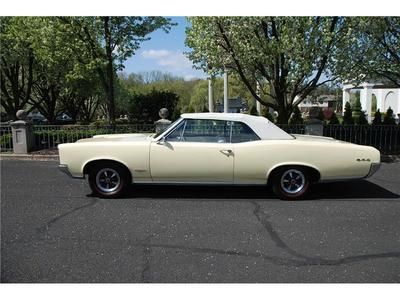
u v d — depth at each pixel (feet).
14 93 68.69
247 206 18.06
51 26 41.04
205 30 36.01
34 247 13.03
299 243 13.38
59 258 12.13
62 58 46.62
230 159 18.58
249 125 19.01
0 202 19.07
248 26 34.09
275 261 11.89
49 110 81.56
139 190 21.16
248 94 112.16
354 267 11.49
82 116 118.42
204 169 18.76
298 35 32.63
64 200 19.39
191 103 151.33
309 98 51.96
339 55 34.42
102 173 19.62
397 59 37.29
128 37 44.50
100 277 10.87
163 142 18.86
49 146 39.78
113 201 19.04
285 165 18.69
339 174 18.84
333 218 16.22
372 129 38.65
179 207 17.89
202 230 14.70
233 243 13.37
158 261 11.89
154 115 71.61
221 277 10.85
